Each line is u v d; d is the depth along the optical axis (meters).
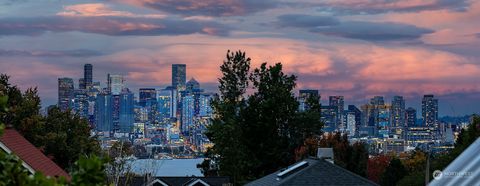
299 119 89.75
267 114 87.31
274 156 86.38
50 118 68.56
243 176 85.50
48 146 64.75
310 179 35.94
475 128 58.62
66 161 66.00
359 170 86.00
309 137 90.75
